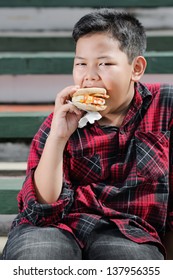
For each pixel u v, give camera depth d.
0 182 2.75
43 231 1.88
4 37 3.56
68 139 1.99
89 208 1.95
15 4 3.74
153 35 3.51
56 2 3.73
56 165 1.90
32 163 2.04
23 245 1.83
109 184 1.98
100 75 1.90
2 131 2.99
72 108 1.90
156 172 1.97
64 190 1.92
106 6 3.70
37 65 3.32
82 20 1.96
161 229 2.00
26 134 3.00
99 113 1.96
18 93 3.38
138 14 3.73
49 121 2.08
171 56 3.25
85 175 1.99
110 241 1.88
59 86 3.37
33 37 3.56
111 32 1.91
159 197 1.97
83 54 1.91
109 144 1.99
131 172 1.97
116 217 1.94
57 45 3.57
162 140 2.01
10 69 3.33
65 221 1.94
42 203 1.92
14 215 2.68
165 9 3.73
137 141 1.99
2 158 3.04
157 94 2.06
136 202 1.95
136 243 1.87
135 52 1.99
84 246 1.92
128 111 2.01
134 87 2.07
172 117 2.03
